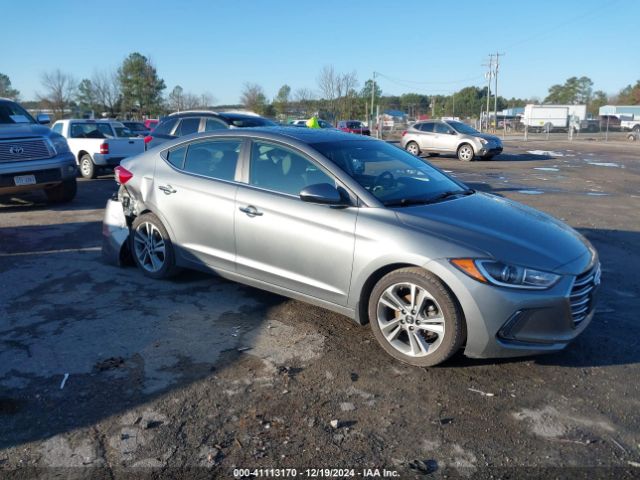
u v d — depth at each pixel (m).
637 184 14.06
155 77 54.12
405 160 5.23
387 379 3.86
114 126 16.38
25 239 7.76
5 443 3.13
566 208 10.49
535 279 3.71
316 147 4.72
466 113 92.44
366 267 4.14
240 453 3.06
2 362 4.06
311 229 4.43
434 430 3.28
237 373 3.92
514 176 15.83
